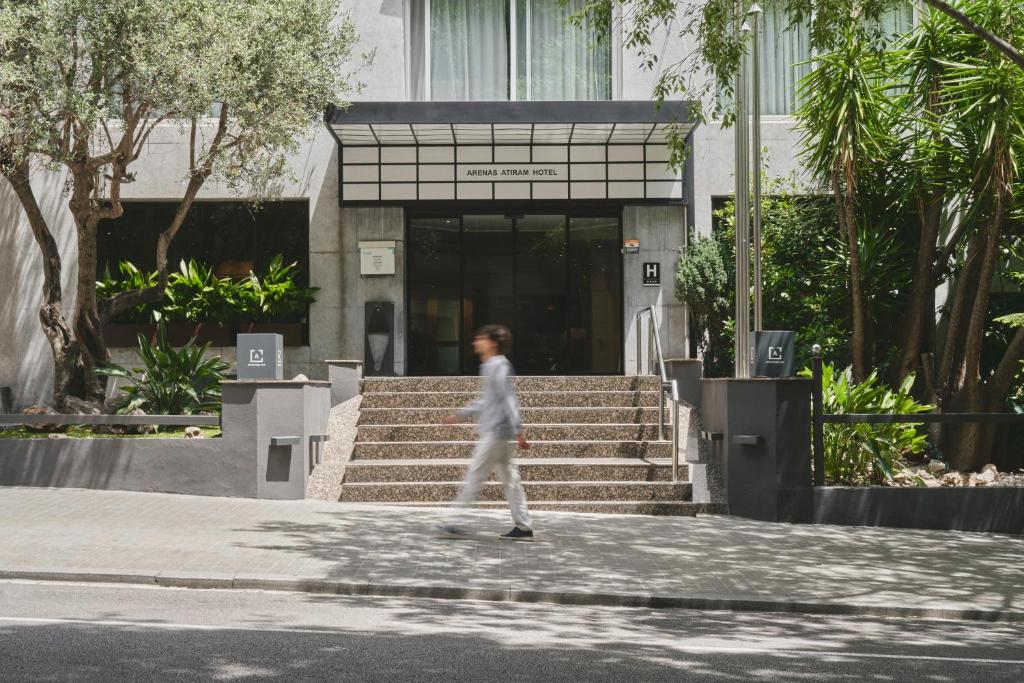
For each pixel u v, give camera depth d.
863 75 13.57
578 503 11.37
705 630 6.71
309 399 11.91
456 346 17.67
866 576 8.46
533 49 17.78
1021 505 11.14
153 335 16.80
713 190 17.33
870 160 14.02
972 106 12.72
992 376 13.97
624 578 8.03
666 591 7.66
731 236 16.77
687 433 12.89
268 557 8.35
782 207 16.23
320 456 12.29
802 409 11.09
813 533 10.37
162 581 7.61
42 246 14.09
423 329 17.69
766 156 17.14
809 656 5.96
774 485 10.98
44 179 17.00
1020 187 13.79
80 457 11.84
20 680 4.92
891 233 15.92
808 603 7.49
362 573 7.89
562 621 6.82
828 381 12.42
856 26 11.46
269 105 13.38
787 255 16.19
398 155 17.31
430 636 6.18
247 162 14.66
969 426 13.73
